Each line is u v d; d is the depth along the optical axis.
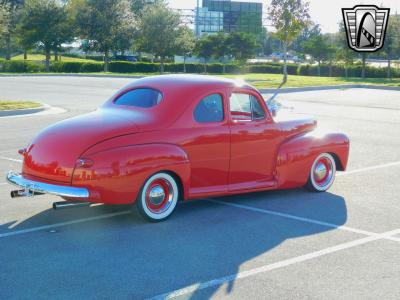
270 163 7.36
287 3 36.41
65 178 5.88
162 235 5.91
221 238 5.85
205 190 6.72
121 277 4.75
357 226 6.38
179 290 4.50
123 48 59.53
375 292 4.53
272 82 35.56
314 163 7.83
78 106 20.42
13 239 5.71
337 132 8.09
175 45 55.50
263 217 6.67
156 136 6.21
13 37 62.53
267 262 5.18
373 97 26.58
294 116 7.83
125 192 5.97
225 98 6.84
